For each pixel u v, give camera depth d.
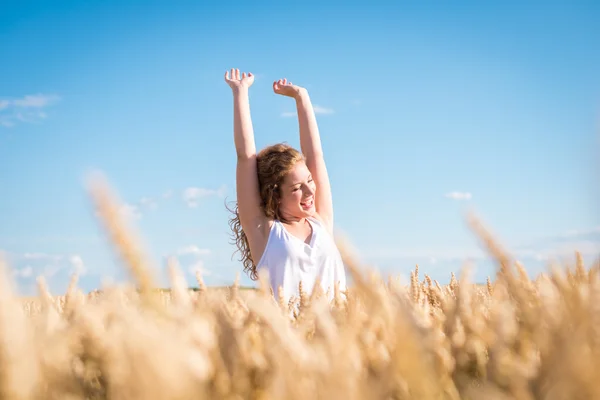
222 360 1.14
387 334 1.31
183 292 1.26
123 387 0.88
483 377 1.29
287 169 4.47
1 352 0.89
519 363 1.13
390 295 1.21
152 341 0.88
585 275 1.37
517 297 1.30
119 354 0.96
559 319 1.13
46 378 1.03
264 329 1.41
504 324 1.21
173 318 1.10
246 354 1.16
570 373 0.88
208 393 1.12
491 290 1.95
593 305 1.03
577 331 0.96
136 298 1.20
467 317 1.40
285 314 1.68
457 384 1.30
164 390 0.85
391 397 1.12
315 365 1.03
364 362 1.25
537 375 1.07
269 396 1.07
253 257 4.50
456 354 1.35
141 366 0.86
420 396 1.04
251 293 1.63
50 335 1.19
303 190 4.51
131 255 0.91
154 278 0.96
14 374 0.90
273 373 1.12
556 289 1.26
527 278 1.35
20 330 0.91
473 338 1.37
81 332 1.15
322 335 1.21
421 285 2.28
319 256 4.35
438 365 1.21
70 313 1.49
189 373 0.89
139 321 0.95
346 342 1.12
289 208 4.50
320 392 1.00
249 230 4.55
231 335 1.20
